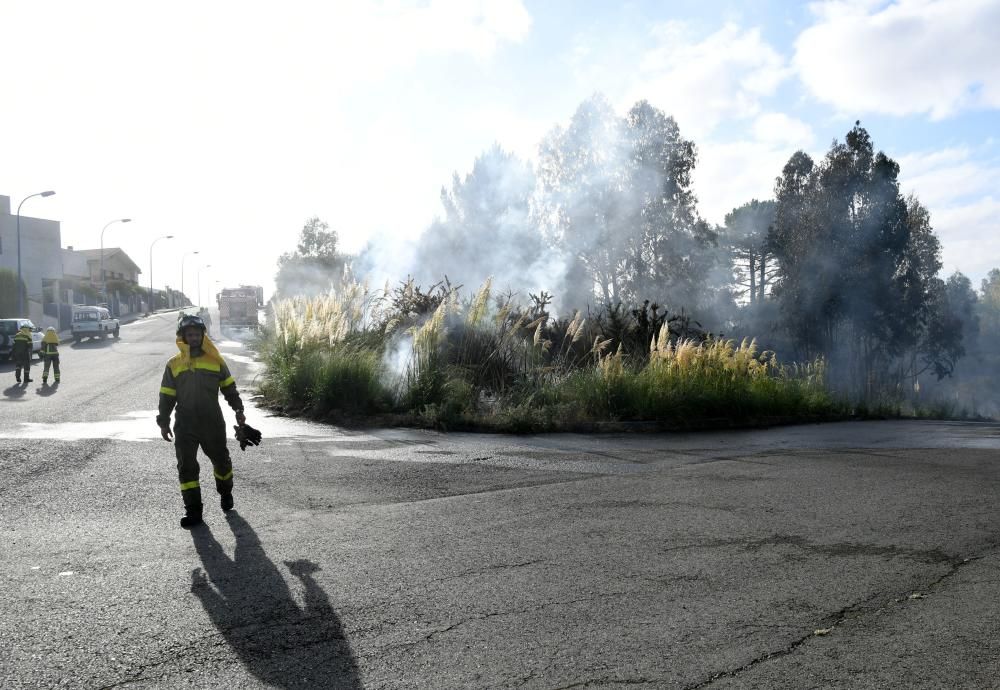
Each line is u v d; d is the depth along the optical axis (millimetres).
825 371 19828
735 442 11227
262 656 3447
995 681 3186
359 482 7625
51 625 3799
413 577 4590
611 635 3686
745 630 3748
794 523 5980
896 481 7871
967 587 4402
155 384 18469
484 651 3502
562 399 13336
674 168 52281
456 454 9453
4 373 22984
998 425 17719
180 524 5887
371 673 3277
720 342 15859
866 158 53625
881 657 3426
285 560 4938
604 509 6488
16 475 7641
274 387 15062
